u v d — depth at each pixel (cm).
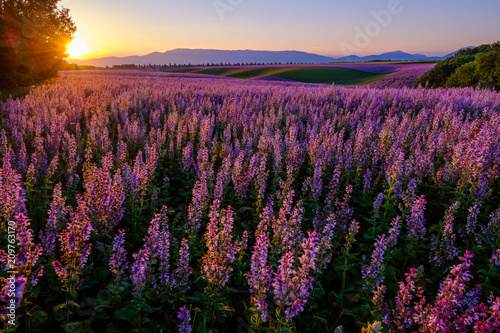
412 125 1216
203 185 627
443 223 582
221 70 12075
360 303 476
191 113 1589
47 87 2666
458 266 342
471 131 979
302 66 11569
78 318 416
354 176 855
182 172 886
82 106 1636
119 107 1664
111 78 4672
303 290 327
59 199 504
